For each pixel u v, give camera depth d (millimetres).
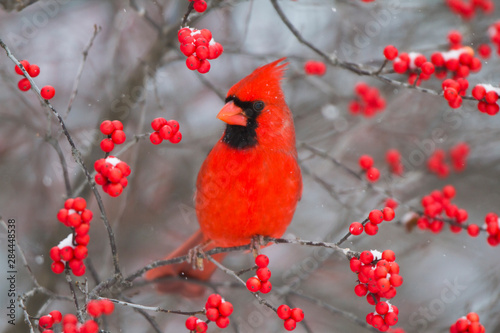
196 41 5430
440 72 6805
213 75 11766
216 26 11492
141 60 8469
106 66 11102
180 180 11305
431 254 11828
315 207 12008
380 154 11914
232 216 6727
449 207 7566
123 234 10625
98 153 8781
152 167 11219
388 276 4965
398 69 6672
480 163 11844
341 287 11250
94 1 11820
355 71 6848
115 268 5531
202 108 11789
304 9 11211
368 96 9820
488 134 11469
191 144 10047
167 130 5312
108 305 4945
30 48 11117
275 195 6641
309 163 11766
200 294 8477
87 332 4785
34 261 9023
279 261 11633
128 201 10656
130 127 10578
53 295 5930
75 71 11211
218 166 6648
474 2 9633
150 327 9367
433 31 11508
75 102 10898
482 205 11945
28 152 10578
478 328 5598
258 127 6586
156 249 10930
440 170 10195
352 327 10727
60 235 8562
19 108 10562
